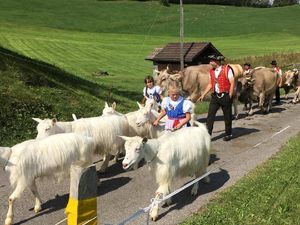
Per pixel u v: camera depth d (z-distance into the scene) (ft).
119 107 62.54
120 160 37.14
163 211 26.14
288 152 37.96
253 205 25.70
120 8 326.03
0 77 56.49
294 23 294.66
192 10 344.28
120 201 28.07
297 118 59.52
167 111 30.60
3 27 227.40
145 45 211.20
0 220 25.38
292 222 23.50
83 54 169.48
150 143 25.20
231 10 346.74
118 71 137.49
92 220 21.01
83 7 315.17
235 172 33.60
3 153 25.41
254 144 43.37
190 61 91.45
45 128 29.71
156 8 337.52
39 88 58.54
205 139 28.30
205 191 29.45
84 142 27.94
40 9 294.66
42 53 161.99
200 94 54.95
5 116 46.37
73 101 58.59
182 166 26.37
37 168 25.86
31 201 28.19
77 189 20.42
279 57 148.46
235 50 199.00
